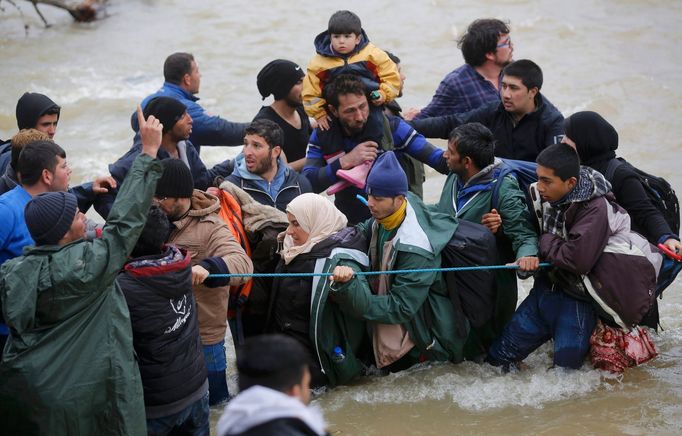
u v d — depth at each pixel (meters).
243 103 30.83
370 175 13.98
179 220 13.72
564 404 13.84
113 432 10.92
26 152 13.05
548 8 39.47
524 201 14.87
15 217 12.83
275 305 14.34
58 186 13.20
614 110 29.05
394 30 38.00
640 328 14.95
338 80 15.95
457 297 14.34
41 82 33.19
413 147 16.78
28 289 10.57
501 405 13.91
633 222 14.73
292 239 14.31
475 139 14.60
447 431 13.25
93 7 40.31
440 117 17.73
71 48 37.34
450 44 36.31
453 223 14.39
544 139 16.50
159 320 11.55
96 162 26.22
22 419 10.77
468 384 14.55
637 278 13.88
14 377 10.67
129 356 11.04
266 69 17.94
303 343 14.20
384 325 14.55
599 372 14.52
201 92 31.78
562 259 13.83
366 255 14.20
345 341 14.31
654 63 33.22
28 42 38.19
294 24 39.22
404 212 14.25
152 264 11.51
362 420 13.62
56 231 10.80
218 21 39.81
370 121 16.38
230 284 13.63
